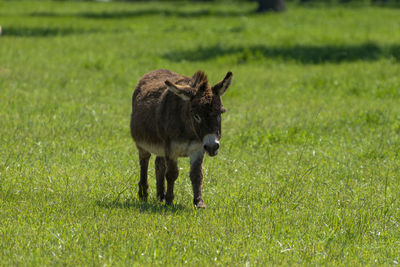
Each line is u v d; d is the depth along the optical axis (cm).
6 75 6550
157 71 3234
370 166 3653
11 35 10475
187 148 2756
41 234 2362
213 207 2838
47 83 6244
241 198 2964
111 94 5850
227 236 2420
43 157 3625
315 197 3041
